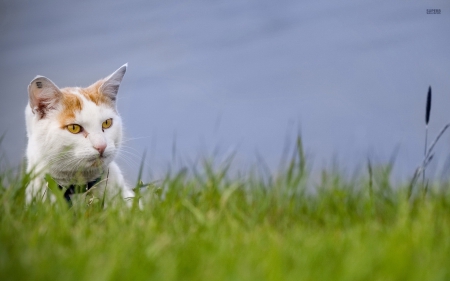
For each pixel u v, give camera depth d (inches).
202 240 174.1
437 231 178.4
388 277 142.8
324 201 226.1
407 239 164.4
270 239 175.0
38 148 263.9
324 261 155.1
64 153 260.5
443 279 143.4
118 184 265.7
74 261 155.4
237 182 237.6
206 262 155.2
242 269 148.8
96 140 260.8
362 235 175.0
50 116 266.4
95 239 178.7
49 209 209.6
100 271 147.2
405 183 252.5
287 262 155.7
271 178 254.2
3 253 164.1
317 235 181.5
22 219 203.5
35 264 154.5
